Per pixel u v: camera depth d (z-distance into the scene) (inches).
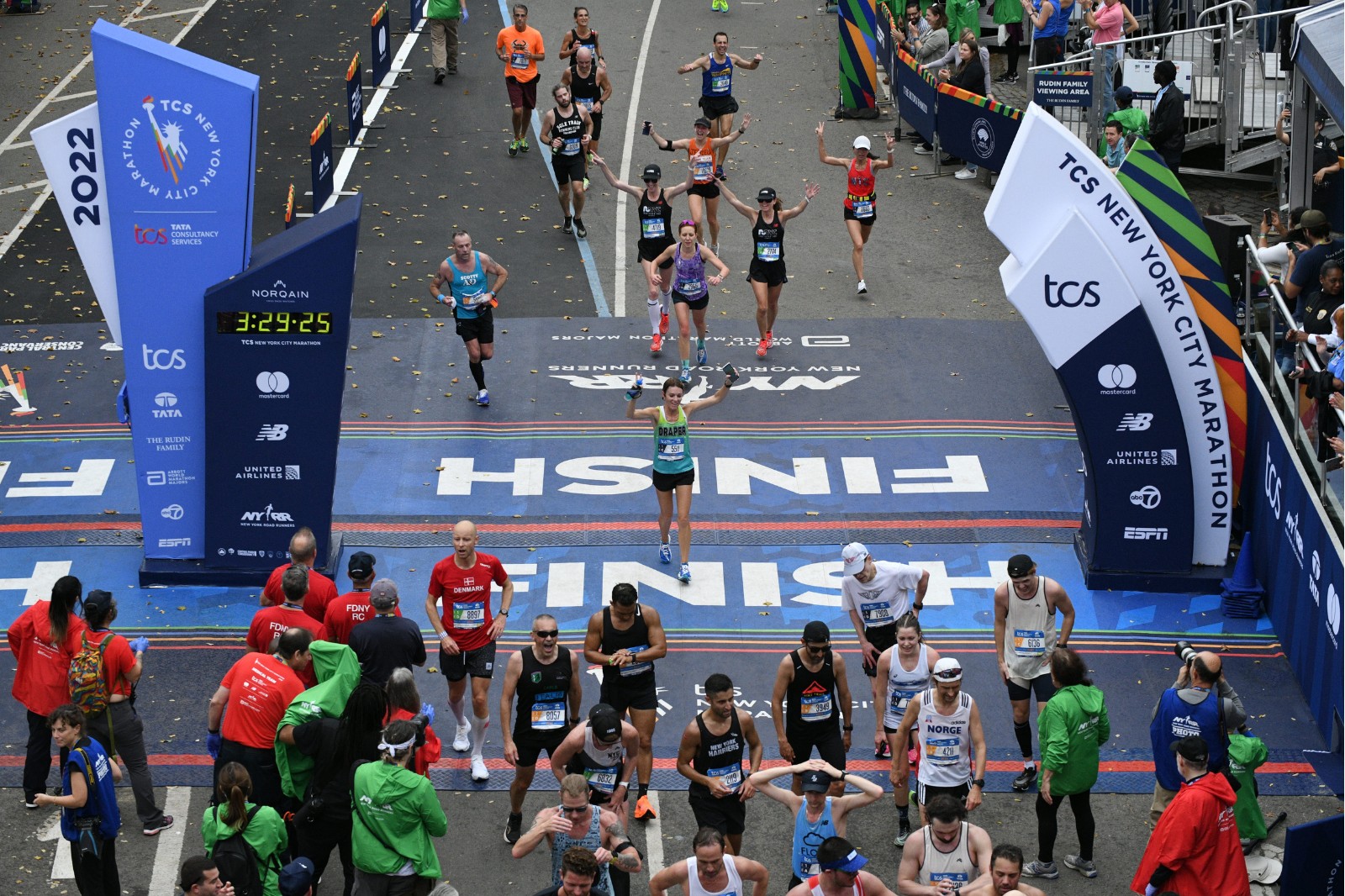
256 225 876.6
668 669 533.0
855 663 538.9
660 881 352.2
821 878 334.0
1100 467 568.4
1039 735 415.8
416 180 950.4
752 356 750.5
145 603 569.3
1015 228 552.1
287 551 576.1
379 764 364.2
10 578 580.1
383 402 705.6
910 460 663.1
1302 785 473.1
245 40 1210.6
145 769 442.9
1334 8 669.9
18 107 1076.5
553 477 650.8
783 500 636.1
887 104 1096.2
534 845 362.3
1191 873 378.3
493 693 519.2
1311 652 506.9
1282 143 819.4
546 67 1157.7
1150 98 893.8
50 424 687.7
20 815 453.7
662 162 991.6
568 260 853.8
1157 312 550.9
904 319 786.8
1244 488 591.5
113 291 551.5
